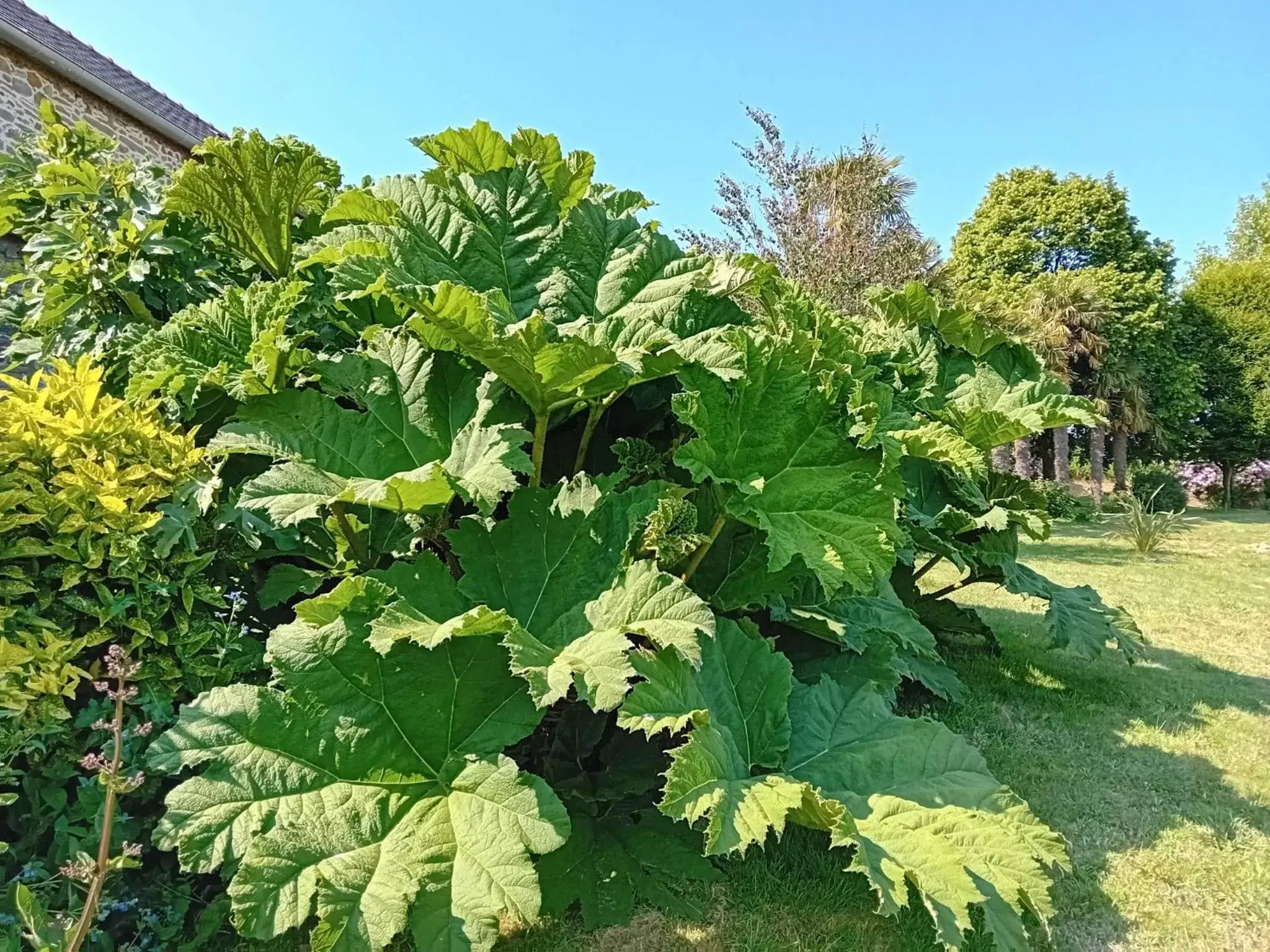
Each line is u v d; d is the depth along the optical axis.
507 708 2.26
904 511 3.64
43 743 2.03
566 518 2.49
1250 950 2.37
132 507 2.15
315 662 2.13
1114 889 2.64
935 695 4.38
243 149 3.29
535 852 1.94
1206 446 24.02
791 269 11.96
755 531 2.82
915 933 2.37
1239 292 23.61
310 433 2.53
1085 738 3.89
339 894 1.81
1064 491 17.66
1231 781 3.44
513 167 3.13
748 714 2.52
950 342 4.82
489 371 2.70
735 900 2.50
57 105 6.61
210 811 1.88
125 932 2.08
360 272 2.53
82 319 3.02
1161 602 7.34
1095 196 22.45
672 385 3.13
